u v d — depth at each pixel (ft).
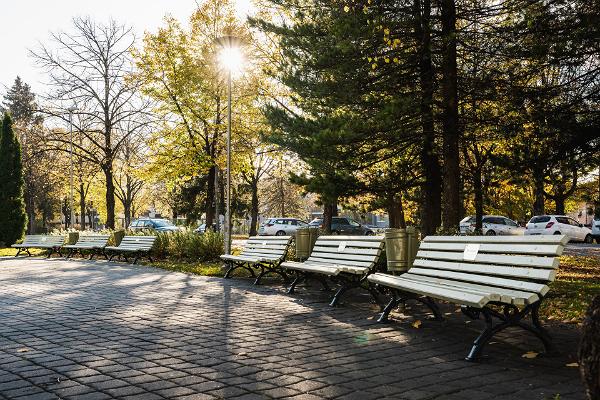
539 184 48.85
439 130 48.55
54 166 152.76
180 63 81.41
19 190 106.73
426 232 49.21
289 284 38.06
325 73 43.45
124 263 60.23
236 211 203.21
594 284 36.01
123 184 208.44
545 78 44.34
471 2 43.11
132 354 18.16
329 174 43.45
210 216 85.05
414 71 44.60
